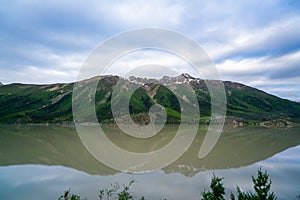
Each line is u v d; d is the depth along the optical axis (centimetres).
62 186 2259
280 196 1984
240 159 3403
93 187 2158
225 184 2242
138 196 1898
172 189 2045
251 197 923
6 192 2145
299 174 2619
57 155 3788
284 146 4869
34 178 2548
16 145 5031
